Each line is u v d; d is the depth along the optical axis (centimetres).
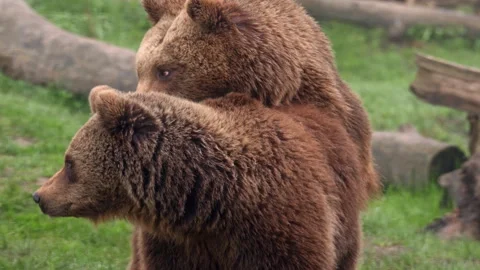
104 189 760
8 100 1747
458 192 1442
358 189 834
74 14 2572
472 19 2814
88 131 760
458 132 2036
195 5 812
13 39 1897
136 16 2655
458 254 1273
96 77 1823
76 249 1161
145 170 750
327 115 832
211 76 818
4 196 1294
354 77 2525
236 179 745
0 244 1150
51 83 1861
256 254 752
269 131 764
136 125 747
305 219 748
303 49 841
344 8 2778
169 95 791
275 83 812
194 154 748
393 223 1437
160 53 834
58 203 767
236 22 815
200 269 791
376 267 1172
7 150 1506
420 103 2198
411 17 2794
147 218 769
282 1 857
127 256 1170
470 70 1573
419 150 1656
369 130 898
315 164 768
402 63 2653
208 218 753
